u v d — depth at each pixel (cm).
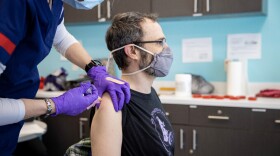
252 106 237
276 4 281
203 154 254
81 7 103
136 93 122
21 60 97
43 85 339
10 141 115
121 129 109
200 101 252
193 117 255
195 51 311
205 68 308
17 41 87
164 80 322
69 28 358
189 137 258
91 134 107
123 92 113
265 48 288
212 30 303
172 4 279
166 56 128
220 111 246
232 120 243
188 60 314
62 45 137
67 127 304
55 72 342
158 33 127
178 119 261
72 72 362
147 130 116
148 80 130
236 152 244
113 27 127
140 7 288
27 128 204
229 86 279
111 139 104
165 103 264
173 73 320
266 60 288
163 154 117
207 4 268
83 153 117
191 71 314
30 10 90
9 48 84
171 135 127
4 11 84
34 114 98
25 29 91
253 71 293
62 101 103
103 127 104
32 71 110
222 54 302
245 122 240
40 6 93
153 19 130
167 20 313
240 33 294
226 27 298
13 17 85
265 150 236
